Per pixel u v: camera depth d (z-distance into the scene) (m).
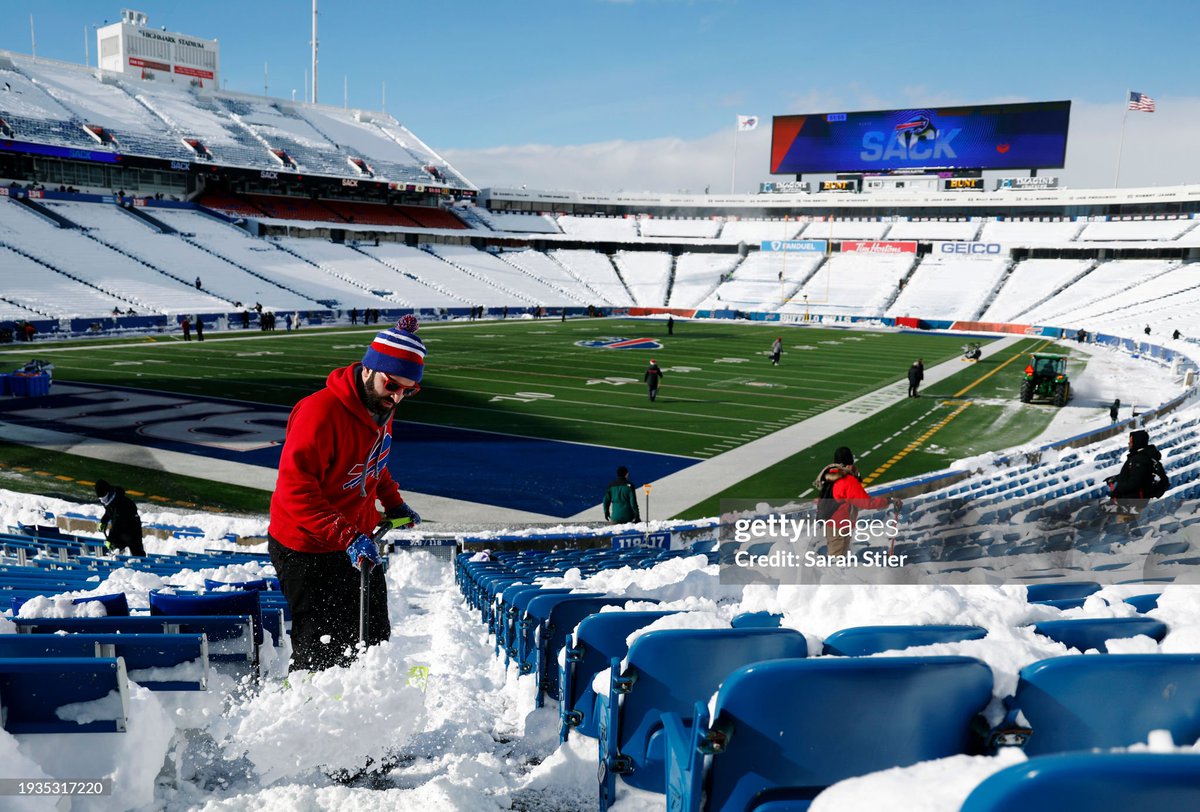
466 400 27.08
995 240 80.50
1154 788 1.10
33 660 2.37
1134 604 3.48
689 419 24.47
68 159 60.62
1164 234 72.25
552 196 97.75
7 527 13.42
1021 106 69.44
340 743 3.04
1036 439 21.97
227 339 45.50
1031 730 1.93
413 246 79.31
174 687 2.95
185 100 74.81
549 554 10.84
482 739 3.52
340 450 3.36
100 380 29.41
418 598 9.55
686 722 2.47
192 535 12.91
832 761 1.98
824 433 22.66
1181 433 15.75
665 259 87.25
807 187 91.50
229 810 2.58
